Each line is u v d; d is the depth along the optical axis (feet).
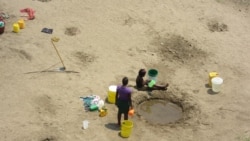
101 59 56.80
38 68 53.98
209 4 71.46
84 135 44.45
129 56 57.93
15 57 55.57
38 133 44.24
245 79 55.06
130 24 64.54
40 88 50.67
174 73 55.52
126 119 45.65
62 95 49.88
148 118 48.14
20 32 60.75
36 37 59.88
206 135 45.78
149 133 45.52
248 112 49.37
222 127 47.01
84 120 46.44
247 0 73.97
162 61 57.62
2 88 50.21
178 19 66.74
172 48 60.34
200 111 49.34
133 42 60.75
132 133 45.29
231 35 64.23
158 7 69.21
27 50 56.95
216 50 60.64
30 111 47.16
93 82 52.39
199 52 60.03
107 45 59.67
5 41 58.54
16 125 45.06
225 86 53.62
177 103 50.70
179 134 45.75
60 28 62.28
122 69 55.26
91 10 67.21
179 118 48.44
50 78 52.44
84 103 48.85
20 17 64.23
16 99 48.73
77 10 66.95
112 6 68.54
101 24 64.08
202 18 67.56
